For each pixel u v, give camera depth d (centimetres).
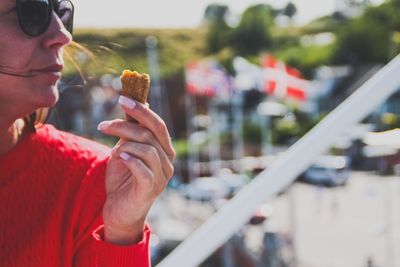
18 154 167
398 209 1178
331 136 246
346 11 7412
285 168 245
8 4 146
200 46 7362
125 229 154
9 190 164
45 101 153
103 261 153
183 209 3141
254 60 7106
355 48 6234
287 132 5084
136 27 6781
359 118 245
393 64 248
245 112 5512
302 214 2472
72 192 167
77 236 166
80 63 192
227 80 3694
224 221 247
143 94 150
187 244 249
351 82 5953
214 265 868
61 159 170
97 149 177
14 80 149
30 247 162
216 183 3422
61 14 162
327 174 2831
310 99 5581
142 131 147
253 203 246
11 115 157
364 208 2266
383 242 1617
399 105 1923
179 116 6219
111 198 158
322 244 1802
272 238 1176
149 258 157
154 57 4541
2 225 163
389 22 6169
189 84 3662
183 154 4756
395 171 642
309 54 6712
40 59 150
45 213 165
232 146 5056
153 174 147
